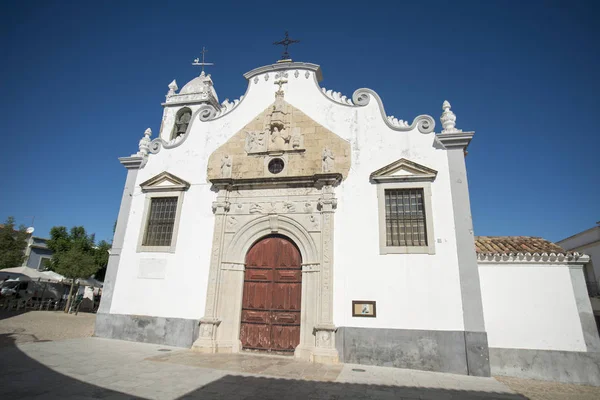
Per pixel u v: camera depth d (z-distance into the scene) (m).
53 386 6.28
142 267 12.38
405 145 11.53
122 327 11.93
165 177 13.05
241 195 12.20
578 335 9.35
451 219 10.48
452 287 9.93
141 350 10.23
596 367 9.02
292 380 7.68
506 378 9.19
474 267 9.95
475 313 9.59
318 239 11.05
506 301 9.93
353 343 10.03
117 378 7.08
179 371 7.95
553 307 9.66
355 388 7.29
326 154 11.75
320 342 10.02
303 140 12.34
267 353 10.73
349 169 11.67
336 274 10.71
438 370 9.41
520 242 11.49
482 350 9.27
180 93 21.78
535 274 9.98
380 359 9.78
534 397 7.46
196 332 11.23
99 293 31.08
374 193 11.23
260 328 11.05
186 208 12.67
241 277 11.48
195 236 12.24
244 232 11.83
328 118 12.43
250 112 13.27
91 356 9.02
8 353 8.78
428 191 10.84
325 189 11.38
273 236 11.76
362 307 10.28
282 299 11.14
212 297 11.23
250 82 13.70
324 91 12.83
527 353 9.46
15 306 22.27
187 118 20.08
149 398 5.98
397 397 6.79
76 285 25.84
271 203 11.84
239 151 12.84
